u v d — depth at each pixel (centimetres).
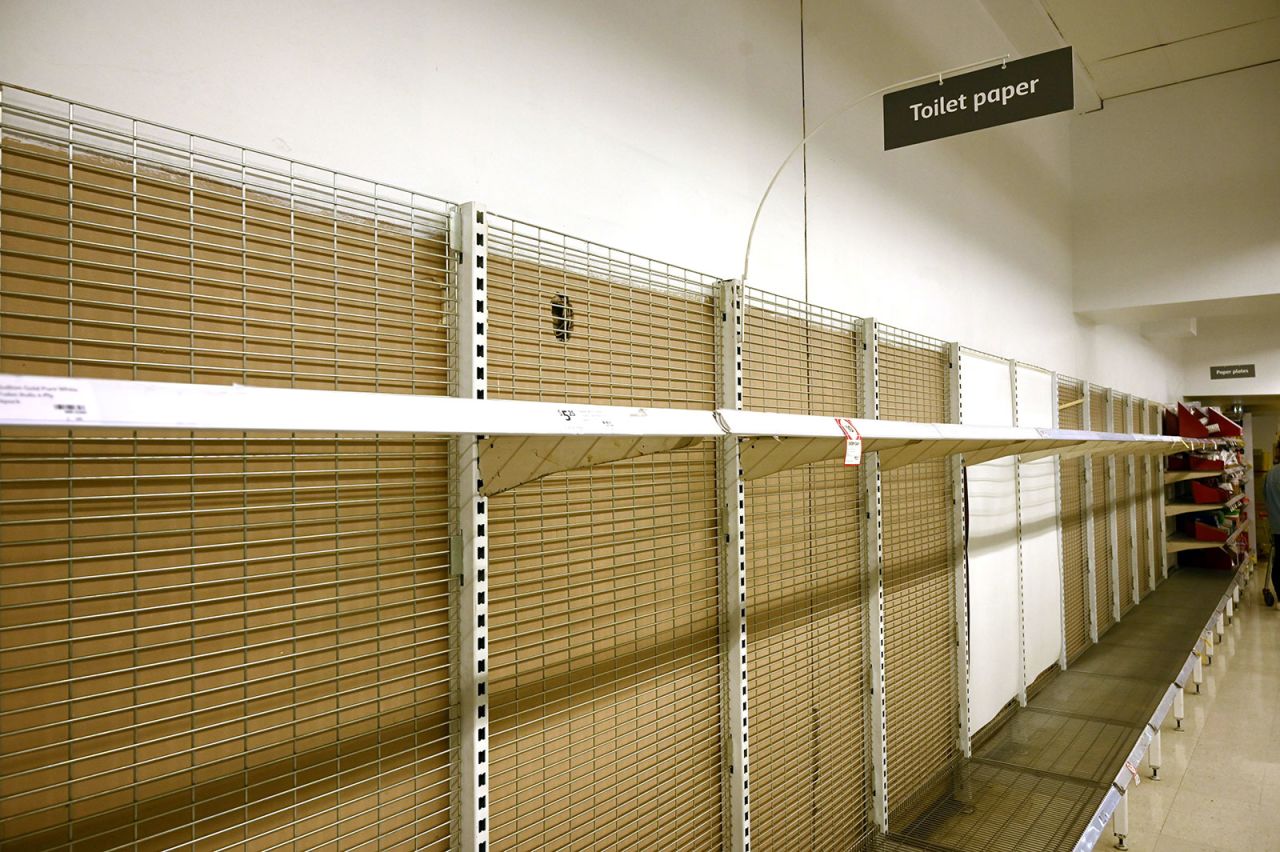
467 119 148
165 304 106
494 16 154
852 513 264
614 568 169
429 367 134
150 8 106
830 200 270
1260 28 492
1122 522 700
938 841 255
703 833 193
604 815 165
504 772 145
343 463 122
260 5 118
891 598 287
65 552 96
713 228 213
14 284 94
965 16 413
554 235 164
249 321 112
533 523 152
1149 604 728
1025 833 261
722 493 200
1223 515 939
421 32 141
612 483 170
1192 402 1029
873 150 303
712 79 216
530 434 105
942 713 321
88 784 97
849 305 278
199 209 106
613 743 169
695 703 192
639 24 192
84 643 97
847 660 257
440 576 135
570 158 170
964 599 331
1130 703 418
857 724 260
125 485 100
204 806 107
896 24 329
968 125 231
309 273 120
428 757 132
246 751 106
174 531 103
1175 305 580
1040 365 512
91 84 100
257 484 113
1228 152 559
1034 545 464
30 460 92
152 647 101
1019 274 477
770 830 215
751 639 212
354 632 123
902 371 312
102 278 100
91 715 95
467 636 133
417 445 132
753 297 214
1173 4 464
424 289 136
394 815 126
